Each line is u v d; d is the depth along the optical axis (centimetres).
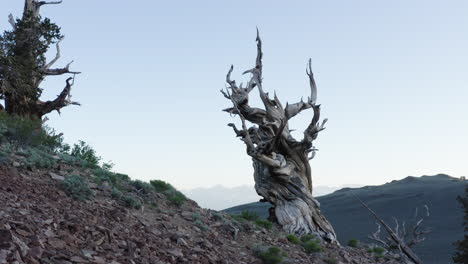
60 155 1697
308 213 2481
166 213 1465
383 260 2077
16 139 1633
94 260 811
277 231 2005
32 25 3014
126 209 1295
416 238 2411
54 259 741
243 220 1844
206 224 1528
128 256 919
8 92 2870
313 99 2941
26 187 1131
